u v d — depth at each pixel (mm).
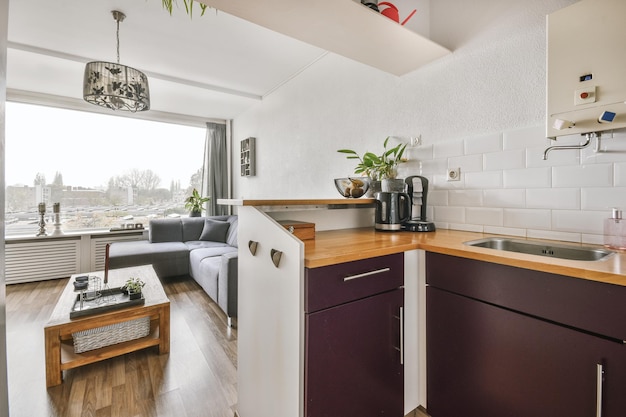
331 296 1011
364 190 1843
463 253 1110
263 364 1198
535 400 930
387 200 1703
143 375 1742
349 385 1068
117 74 2225
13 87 3678
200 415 1439
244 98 4023
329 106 2770
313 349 974
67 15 2252
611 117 1013
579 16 1093
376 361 1146
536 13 1399
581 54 1089
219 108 4500
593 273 798
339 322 1033
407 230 1732
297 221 1548
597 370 802
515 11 1472
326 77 2811
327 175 2812
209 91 3748
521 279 957
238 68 3154
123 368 1811
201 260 3193
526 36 1433
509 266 985
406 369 1253
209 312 2703
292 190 3371
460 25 1697
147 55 2885
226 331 2324
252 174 4277
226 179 5203
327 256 999
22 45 2684
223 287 2490
